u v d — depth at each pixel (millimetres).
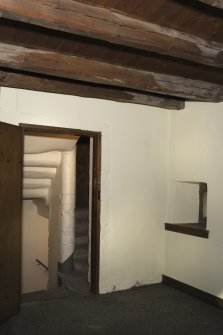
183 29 2273
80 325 2979
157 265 4129
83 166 5973
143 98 3758
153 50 2256
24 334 2795
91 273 3771
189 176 3881
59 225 4758
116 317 3152
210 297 3496
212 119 3598
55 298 3615
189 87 3299
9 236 3020
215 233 3498
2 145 2906
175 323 3041
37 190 5293
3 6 1752
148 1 1947
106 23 2031
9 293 3041
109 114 3760
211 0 1684
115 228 3811
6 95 3195
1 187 2900
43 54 2639
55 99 3436
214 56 2451
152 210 4078
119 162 3832
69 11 1921
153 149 4082
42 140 4180
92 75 2830
